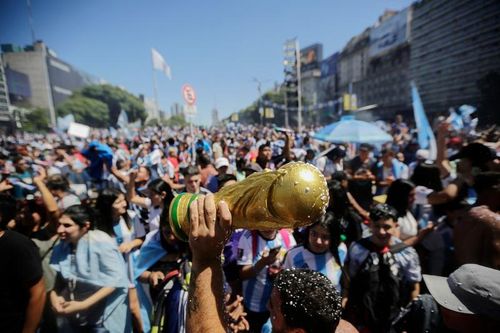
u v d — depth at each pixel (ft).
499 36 98.07
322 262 9.02
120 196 11.43
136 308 9.97
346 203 11.49
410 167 19.77
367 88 205.05
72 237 8.24
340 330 5.51
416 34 147.74
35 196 11.73
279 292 4.28
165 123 335.88
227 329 2.58
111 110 246.88
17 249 6.97
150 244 9.00
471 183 10.81
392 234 8.55
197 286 2.54
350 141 22.57
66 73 214.90
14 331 6.88
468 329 4.56
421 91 142.72
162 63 48.08
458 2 115.85
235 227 2.56
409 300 8.50
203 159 18.28
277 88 256.11
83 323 8.48
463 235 7.24
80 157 28.25
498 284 4.37
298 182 2.23
